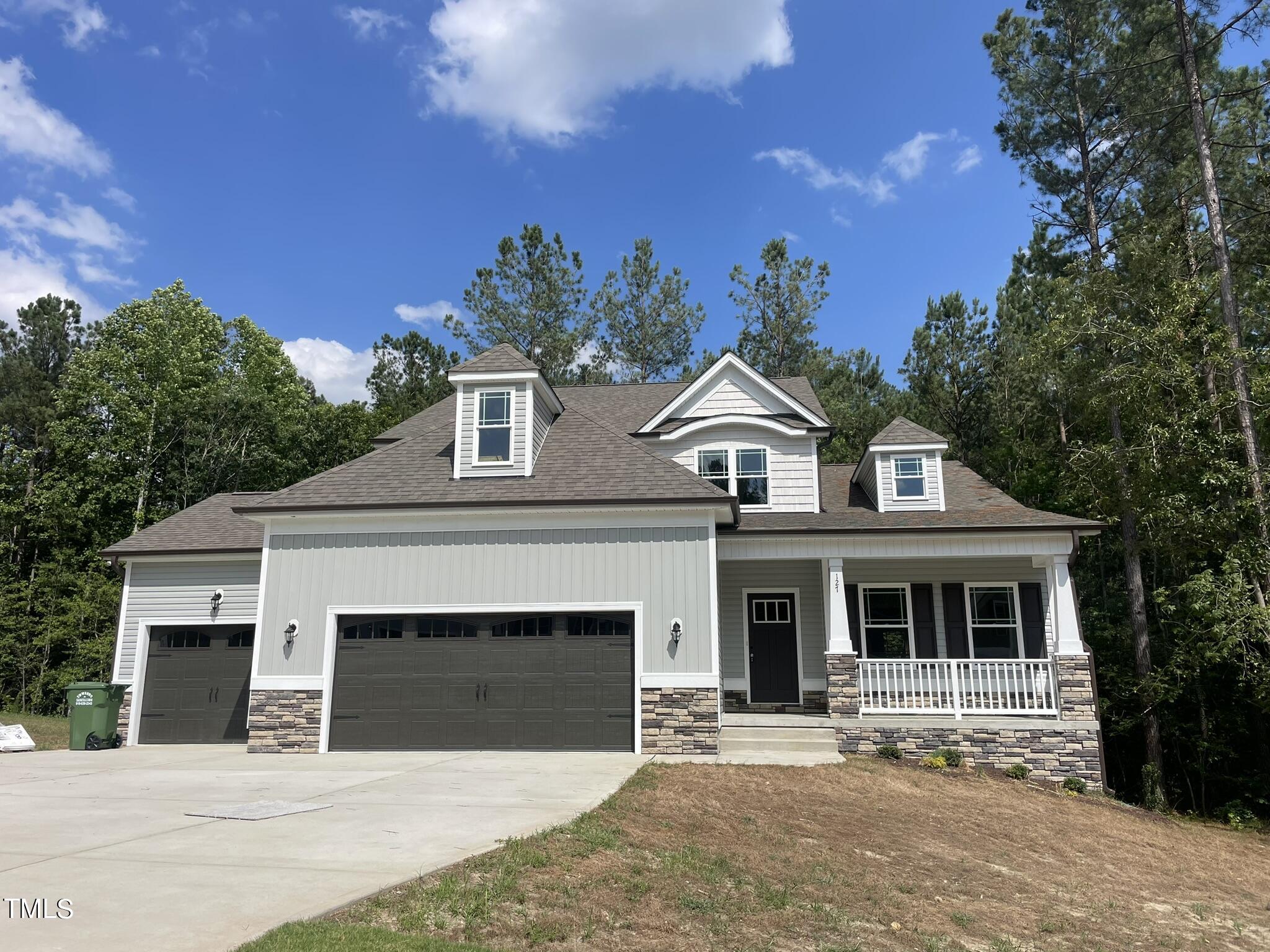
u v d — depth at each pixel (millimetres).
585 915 6035
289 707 14703
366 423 40688
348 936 5016
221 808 9086
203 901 5633
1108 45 24328
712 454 18797
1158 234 20859
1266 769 19078
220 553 17281
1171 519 18141
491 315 40125
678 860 7688
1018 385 28281
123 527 32875
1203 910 9125
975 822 11516
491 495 15062
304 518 15234
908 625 18328
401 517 15102
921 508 18172
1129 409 19453
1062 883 9344
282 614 15039
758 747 14750
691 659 14234
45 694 29328
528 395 16094
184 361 34125
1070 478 21672
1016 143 25875
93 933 4961
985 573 18422
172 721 17047
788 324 40250
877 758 14789
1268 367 18172
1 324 35969
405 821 8336
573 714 14383
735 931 6270
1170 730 19859
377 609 14898
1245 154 22922
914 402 34500
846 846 9320
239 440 36031
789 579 18656
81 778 11539
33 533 32000
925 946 6617
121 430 32781
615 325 41938
